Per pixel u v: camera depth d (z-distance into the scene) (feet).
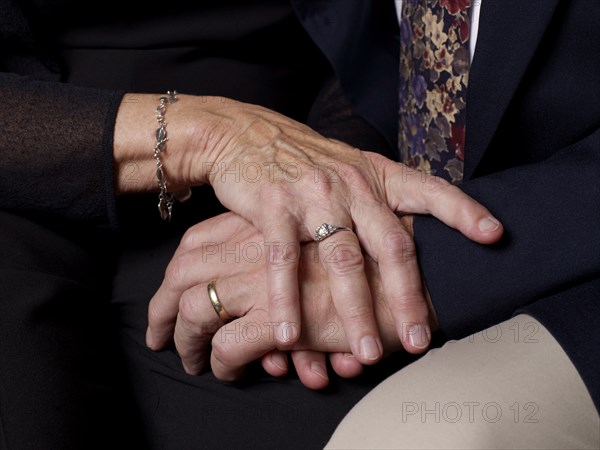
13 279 2.16
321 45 2.71
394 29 2.84
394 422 1.76
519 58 2.14
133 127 2.30
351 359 2.10
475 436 1.71
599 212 1.99
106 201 2.32
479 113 2.22
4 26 2.49
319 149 2.28
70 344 2.15
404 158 2.69
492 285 2.01
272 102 2.75
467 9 2.27
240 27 2.67
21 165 2.28
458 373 1.80
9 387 2.02
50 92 2.32
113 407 2.17
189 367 2.23
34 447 1.98
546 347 1.81
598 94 2.14
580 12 2.10
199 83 2.66
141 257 2.44
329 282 2.08
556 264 1.99
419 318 2.04
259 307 2.09
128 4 2.58
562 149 2.13
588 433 1.76
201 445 2.18
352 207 2.14
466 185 2.12
